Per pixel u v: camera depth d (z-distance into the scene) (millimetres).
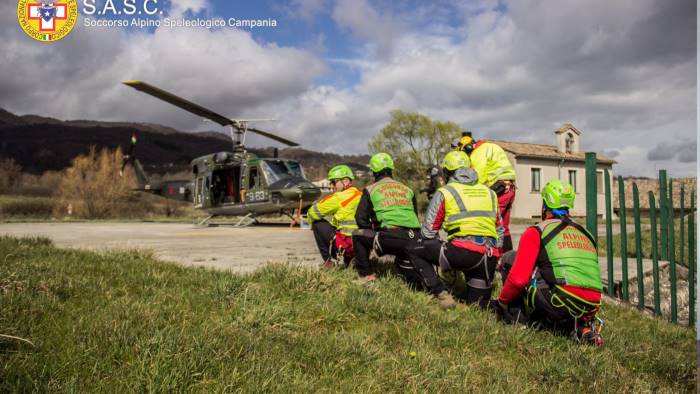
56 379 2234
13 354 2420
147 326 2885
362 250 4508
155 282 4109
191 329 2912
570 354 3070
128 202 33906
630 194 30656
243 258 6438
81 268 4535
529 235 3441
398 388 2432
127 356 2518
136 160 18375
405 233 4230
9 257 4969
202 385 2285
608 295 5375
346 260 5195
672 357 3279
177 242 8906
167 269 4762
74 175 32531
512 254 4254
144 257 5473
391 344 3043
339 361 2670
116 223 18219
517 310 3691
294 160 14680
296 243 8742
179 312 3270
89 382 2240
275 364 2555
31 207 30766
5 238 6637
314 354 2717
